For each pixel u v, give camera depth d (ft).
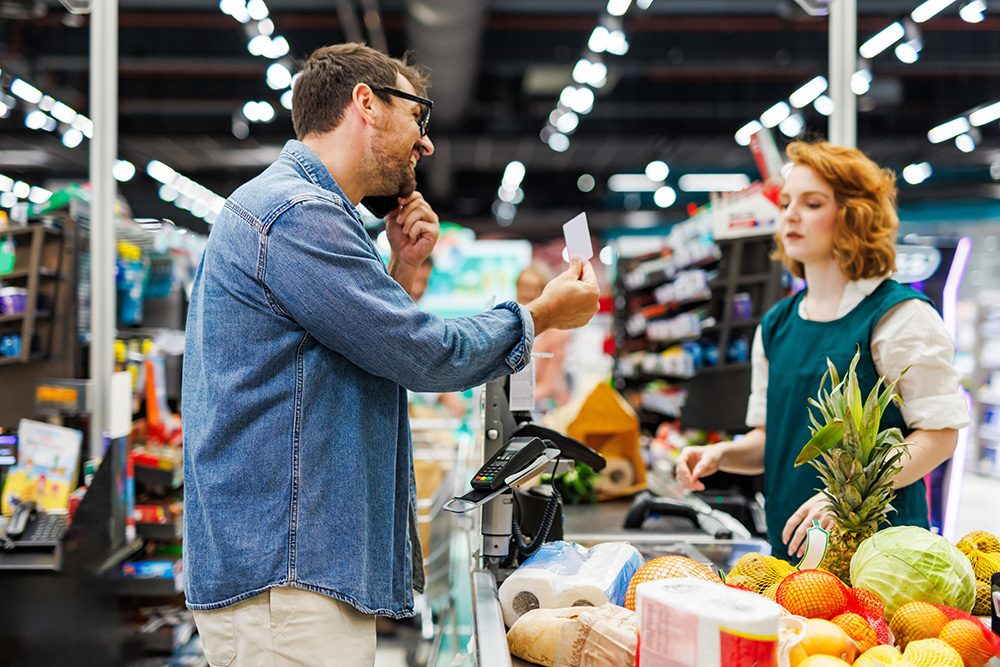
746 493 11.34
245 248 4.57
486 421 6.16
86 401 9.98
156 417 12.69
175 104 39.14
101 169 10.50
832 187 6.92
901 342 6.37
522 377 6.22
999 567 4.89
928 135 41.19
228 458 4.57
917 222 48.14
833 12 9.73
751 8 30.48
